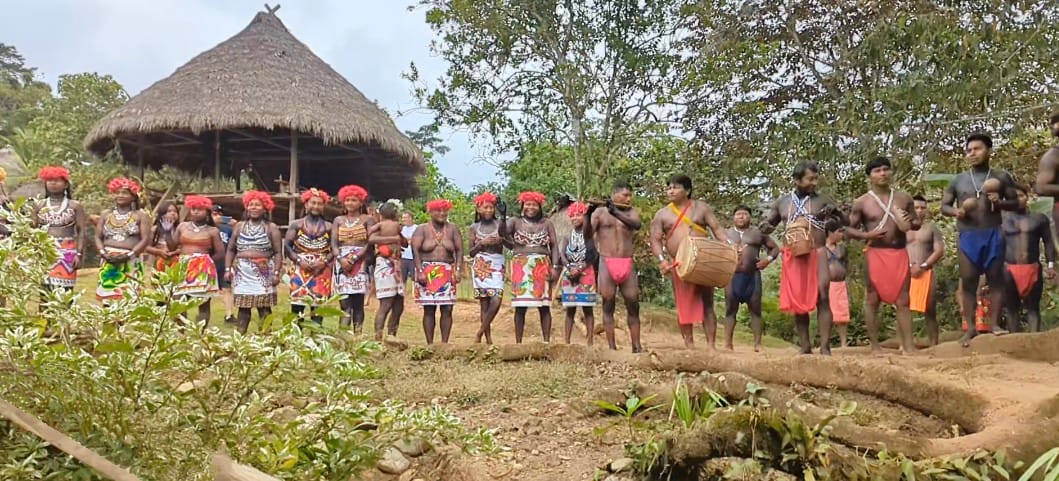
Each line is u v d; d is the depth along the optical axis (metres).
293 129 16.59
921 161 11.08
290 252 8.11
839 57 12.05
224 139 19.94
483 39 15.65
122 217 7.43
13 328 2.31
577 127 15.57
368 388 5.08
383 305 8.18
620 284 7.20
